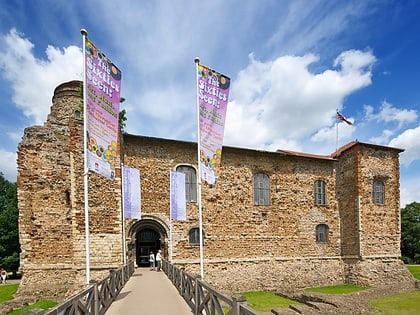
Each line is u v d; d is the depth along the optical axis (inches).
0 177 1459.2
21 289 594.6
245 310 162.1
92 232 617.9
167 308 343.3
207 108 477.4
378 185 1001.5
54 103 958.4
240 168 903.7
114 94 406.0
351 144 1032.2
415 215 1802.4
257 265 877.8
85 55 363.9
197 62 473.4
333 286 928.3
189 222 822.5
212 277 816.3
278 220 927.0
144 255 846.5
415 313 602.9
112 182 652.1
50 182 639.1
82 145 642.2
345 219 992.9
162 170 818.2
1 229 1296.8
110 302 362.9
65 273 622.8
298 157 971.9
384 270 949.8
